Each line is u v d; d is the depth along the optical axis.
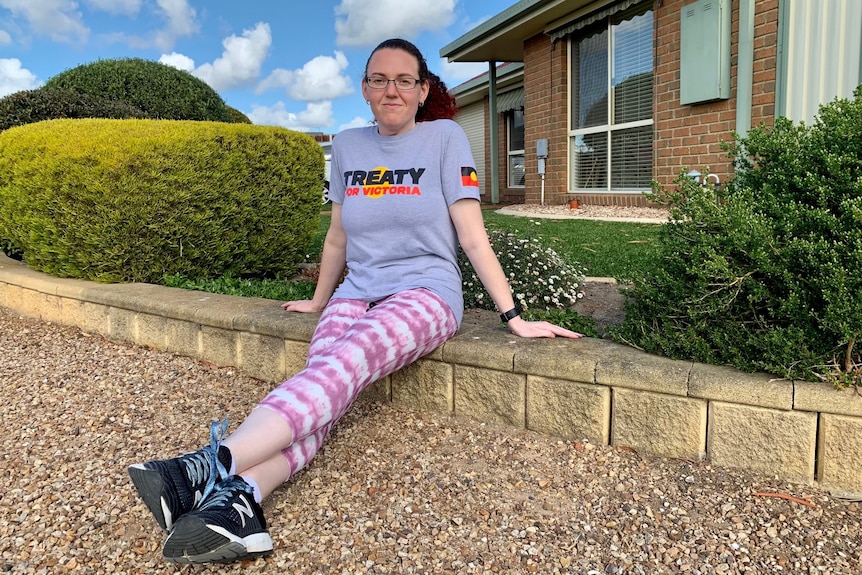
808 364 1.97
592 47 9.99
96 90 7.24
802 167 2.21
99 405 2.93
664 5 8.27
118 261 4.07
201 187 4.24
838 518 1.85
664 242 2.47
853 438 1.91
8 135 4.43
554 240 6.20
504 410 2.49
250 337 3.18
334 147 2.70
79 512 2.03
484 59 13.09
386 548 1.81
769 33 6.86
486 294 3.67
